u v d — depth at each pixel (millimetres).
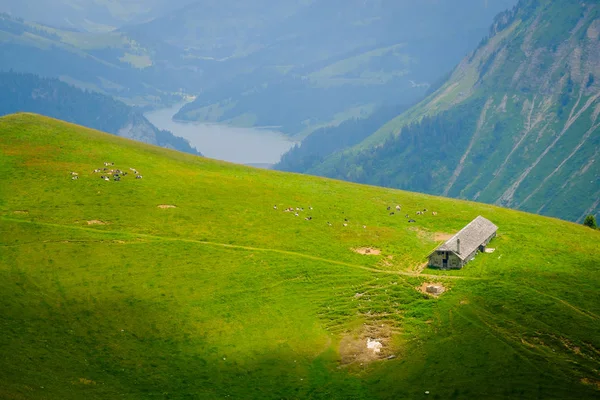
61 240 101812
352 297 94375
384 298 94000
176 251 103375
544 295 95125
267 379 76625
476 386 75500
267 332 85562
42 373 69688
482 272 103188
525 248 115500
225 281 96375
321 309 91312
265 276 98625
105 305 86812
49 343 76250
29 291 87062
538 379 76438
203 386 73938
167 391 71938
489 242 118438
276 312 89938
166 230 110438
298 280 98312
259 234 113438
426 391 74812
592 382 76125
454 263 104562
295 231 116438
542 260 109500
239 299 92250
